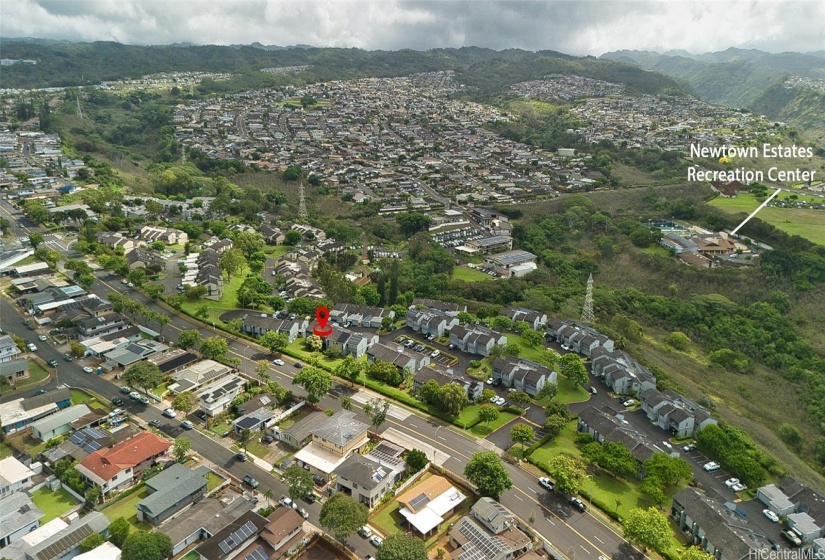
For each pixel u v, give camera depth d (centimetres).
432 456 12062
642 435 13350
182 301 18688
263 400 13412
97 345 15450
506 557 9206
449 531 9750
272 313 18812
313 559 9275
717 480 12331
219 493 10644
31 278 19625
